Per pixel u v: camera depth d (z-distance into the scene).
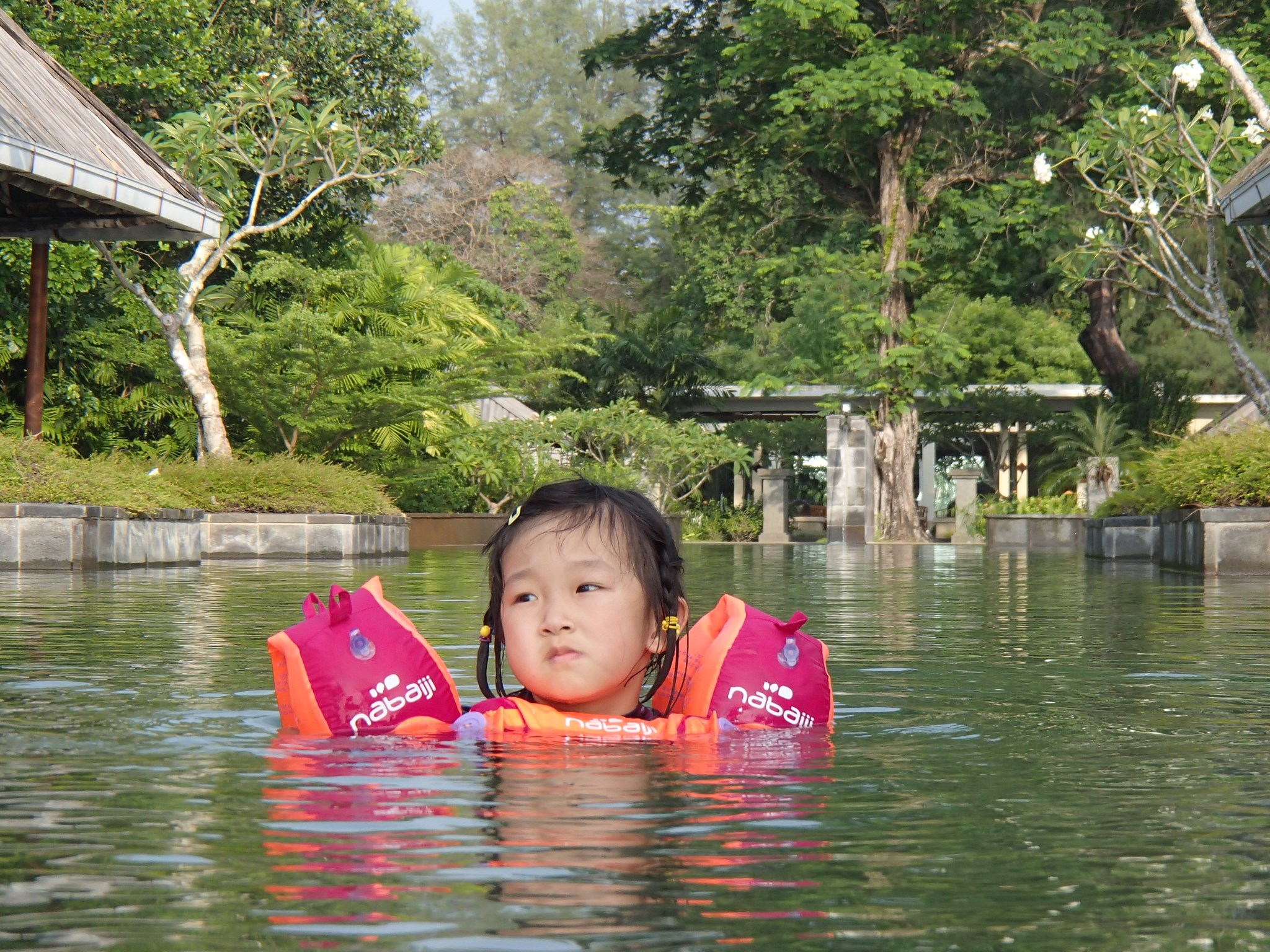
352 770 2.57
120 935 1.52
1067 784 2.48
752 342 46.72
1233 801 2.33
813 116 27.69
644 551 3.00
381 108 30.22
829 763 2.71
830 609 8.23
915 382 29.45
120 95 21.12
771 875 1.79
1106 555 18.81
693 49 31.30
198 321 18.94
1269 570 13.27
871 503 30.45
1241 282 37.12
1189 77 16.44
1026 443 36.44
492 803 2.25
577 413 29.47
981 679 4.38
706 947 1.48
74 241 15.38
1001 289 31.66
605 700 3.07
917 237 29.62
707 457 30.66
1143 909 1.65
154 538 13.83
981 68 29.50
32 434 14.07
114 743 2.91
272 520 17.11
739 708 3.14
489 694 3.17
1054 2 29.94
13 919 1.59
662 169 34.84
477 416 30.11
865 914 1.61
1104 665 4.82
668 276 58.84
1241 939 1.53
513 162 54.50
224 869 1.81
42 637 5.67
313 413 22.34
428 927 1.55
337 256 27.97
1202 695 3.94
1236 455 13.88
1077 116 29.55
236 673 4.31
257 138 19.39
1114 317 32.97
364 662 3.04
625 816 2.15
